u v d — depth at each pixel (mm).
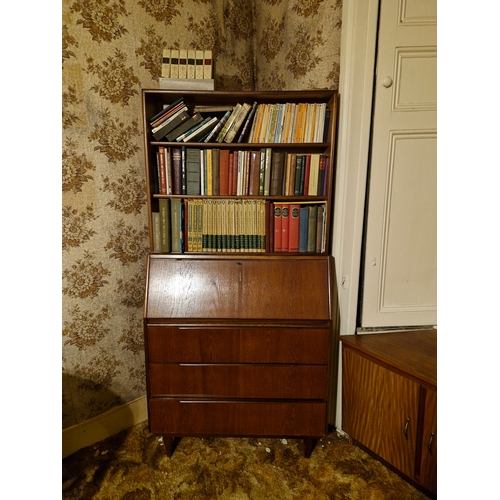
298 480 1370
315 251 1535
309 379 1414
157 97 1463
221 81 1826
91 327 1524
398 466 1318
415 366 1241
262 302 1395
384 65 1402
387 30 1379
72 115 1362
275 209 1496
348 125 1442
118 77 1470
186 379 1419
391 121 1443
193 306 1390
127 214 1579
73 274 1445
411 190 1503
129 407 1688
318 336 1389
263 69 1904
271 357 1406
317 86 1592
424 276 1582
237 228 1497
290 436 1445
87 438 1550
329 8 1493
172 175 1487
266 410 1426
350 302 1564
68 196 1394
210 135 1442
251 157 1476
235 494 1306
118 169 1524
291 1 1660
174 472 1409
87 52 1371
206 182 1494
